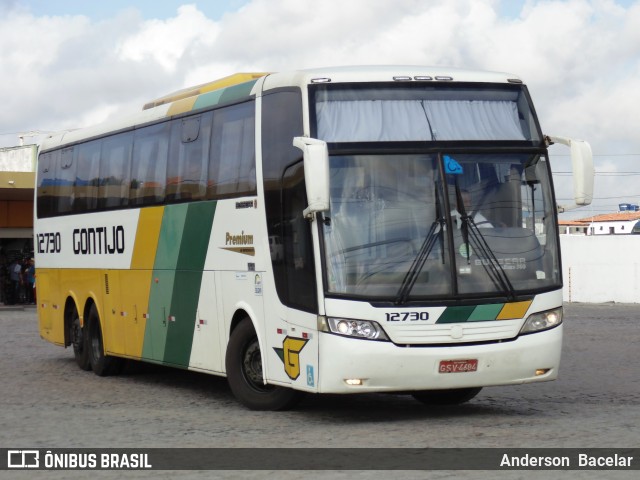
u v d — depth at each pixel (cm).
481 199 1197
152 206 1612
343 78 1216
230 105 1388
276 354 1262
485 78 1252
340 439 1078
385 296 1149
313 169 1110
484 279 1177
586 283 5150
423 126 1207
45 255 2106
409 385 1151
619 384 1612
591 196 1215
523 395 1487
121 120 1758
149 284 1623
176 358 1545
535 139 1241
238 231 1352
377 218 1171
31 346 2502
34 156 6372
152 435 1130
